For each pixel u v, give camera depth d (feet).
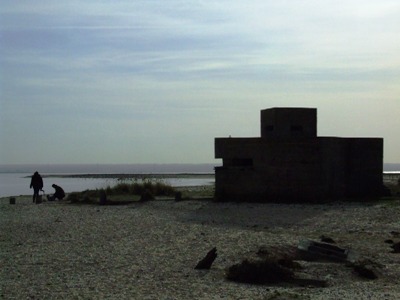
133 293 53.16
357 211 112.37
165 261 68.03
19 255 71.92
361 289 55.77
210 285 56.75
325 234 88.74
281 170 128.26
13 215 116.67
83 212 120.47
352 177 139.95
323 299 51.11
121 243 80.28
